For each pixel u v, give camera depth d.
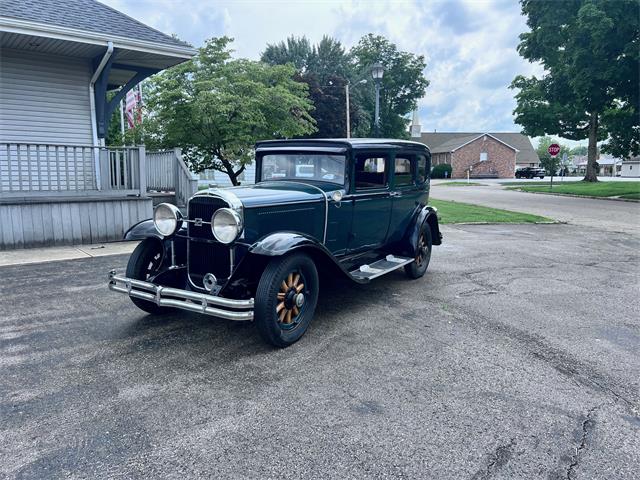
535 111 29.44
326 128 34.62
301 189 4.81
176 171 10.61
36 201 8.20
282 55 43.22
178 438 2.72
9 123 9.68
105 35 9.02
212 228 4.00
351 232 5.29
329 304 5.39
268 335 3.90
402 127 52.16
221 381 3.43
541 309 5.28
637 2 16.34
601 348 4.17
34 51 9.73
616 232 11.55
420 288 6.12
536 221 13.28
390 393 3.29
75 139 10.45
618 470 2.49
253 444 2.68
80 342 4.13
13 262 7.11
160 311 4.86
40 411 3.00
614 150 25.48
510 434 2.81
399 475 2.42
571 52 19.17
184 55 10.03
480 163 53.28
